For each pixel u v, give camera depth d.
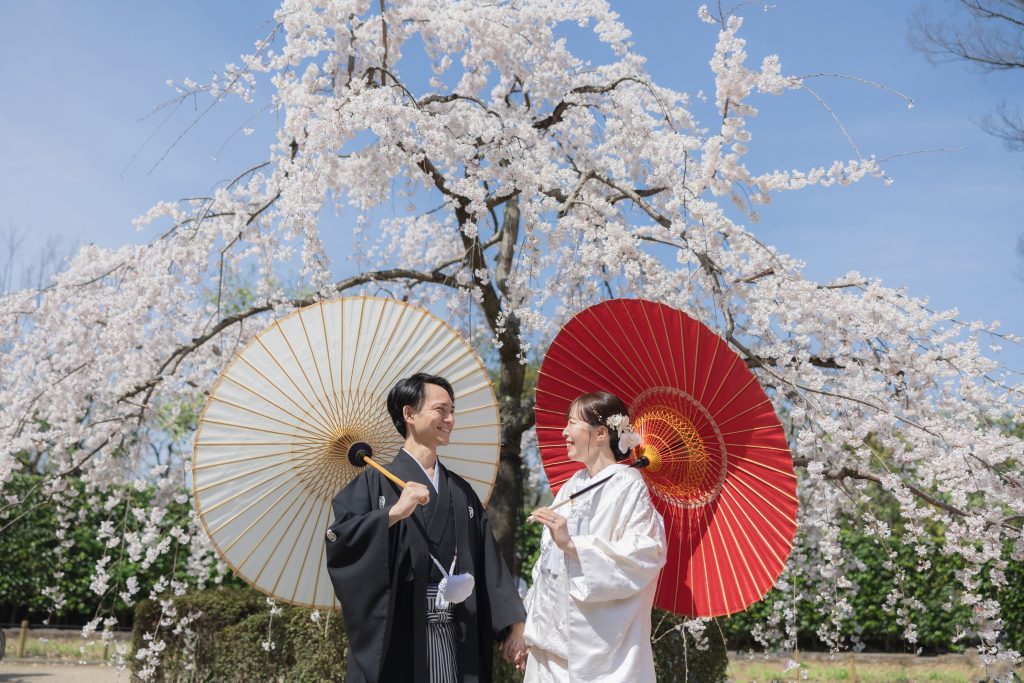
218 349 7.08
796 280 5.50
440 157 6.10
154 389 6.27
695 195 5.67
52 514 10.65
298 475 2.97
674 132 6.42
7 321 6.54
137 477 6.46
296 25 5.89
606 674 2.85
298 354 2.96
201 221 6.27
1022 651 8.93
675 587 3.12
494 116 6.62
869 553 9.73
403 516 2.76
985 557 5.14
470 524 3.05
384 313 3.07
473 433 3.29
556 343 3.38
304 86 5.93
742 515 2.98
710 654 6.20
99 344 6.36
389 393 3.05
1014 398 5.66
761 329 5.89
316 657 6.38
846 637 10.92
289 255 5.68
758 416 2.90
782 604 6.46
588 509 3.07
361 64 6.31
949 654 10.14
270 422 2.93
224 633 6.90
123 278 6.49
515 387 6.80
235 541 2.90
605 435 3.16
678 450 3.13
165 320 6.48
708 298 5.88
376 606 2.71
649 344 3.13
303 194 5.68
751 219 5.79
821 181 5.52
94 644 10.96
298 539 2.99
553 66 7.10
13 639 11.13
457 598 2.79
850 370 5.70
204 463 2.85
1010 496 5.04
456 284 6.89
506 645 3.13
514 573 6.69
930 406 5.56
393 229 8.88
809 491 6.11
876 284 5.69
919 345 5.71
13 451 6.09
